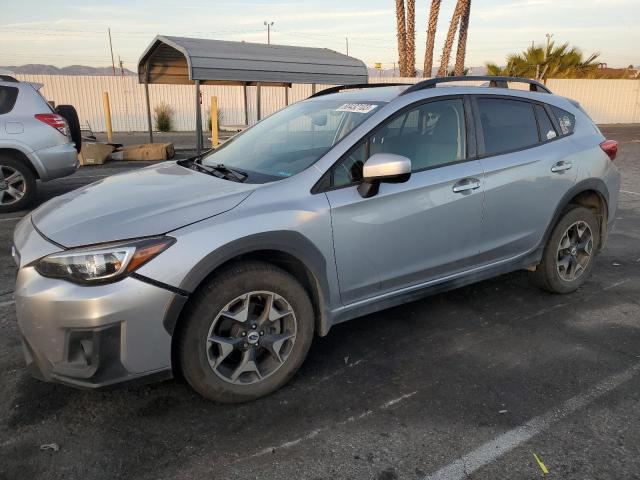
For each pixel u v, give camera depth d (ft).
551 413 9.21
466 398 9.67
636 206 26.68
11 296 14.15
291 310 9.59
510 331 12.39
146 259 8.16
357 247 10.28
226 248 8.66
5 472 7.74
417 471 7.82
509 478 7.68
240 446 8.36
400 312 13.43
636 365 10.84
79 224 8.82
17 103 23.81
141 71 43.04
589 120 14.73
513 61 92.12
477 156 12.05
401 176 9.67
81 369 8.19
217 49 35.73
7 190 24.09
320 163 10.18
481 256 12.35
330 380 10.29
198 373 8.87
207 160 12.53
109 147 41.81
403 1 78.84
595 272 16.51
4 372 10.43
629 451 8.23
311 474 7.77
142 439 8.50
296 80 38.70
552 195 13.19
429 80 11.96
